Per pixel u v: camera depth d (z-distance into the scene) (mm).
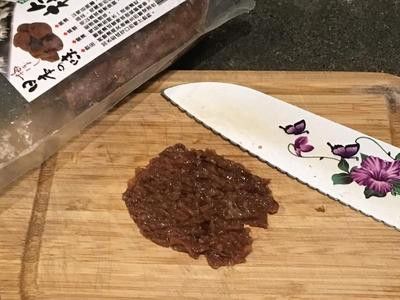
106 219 312
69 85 328
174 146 331
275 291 293
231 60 393
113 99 345
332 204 317
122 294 292
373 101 350
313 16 413
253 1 390
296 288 294
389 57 396
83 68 332
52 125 326
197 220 306
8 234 308
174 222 306
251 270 298
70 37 335
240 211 310
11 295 292
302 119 337
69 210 315
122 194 321
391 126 343
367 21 412
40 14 337
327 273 298
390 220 308
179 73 359
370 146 329
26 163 324
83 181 325
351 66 391
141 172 323
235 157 332
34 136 321
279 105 341
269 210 313
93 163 330
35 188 323
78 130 338
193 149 332
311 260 301
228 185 316
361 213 313
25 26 333
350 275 297
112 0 347
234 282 295
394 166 323
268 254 302
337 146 329
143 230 307
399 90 353
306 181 320
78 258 301
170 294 292
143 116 345
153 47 349
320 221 312
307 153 328
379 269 299
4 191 321
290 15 413
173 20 354
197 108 343
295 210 315
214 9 375
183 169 321
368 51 398
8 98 318
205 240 302
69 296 291
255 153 329
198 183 316
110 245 305
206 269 297
